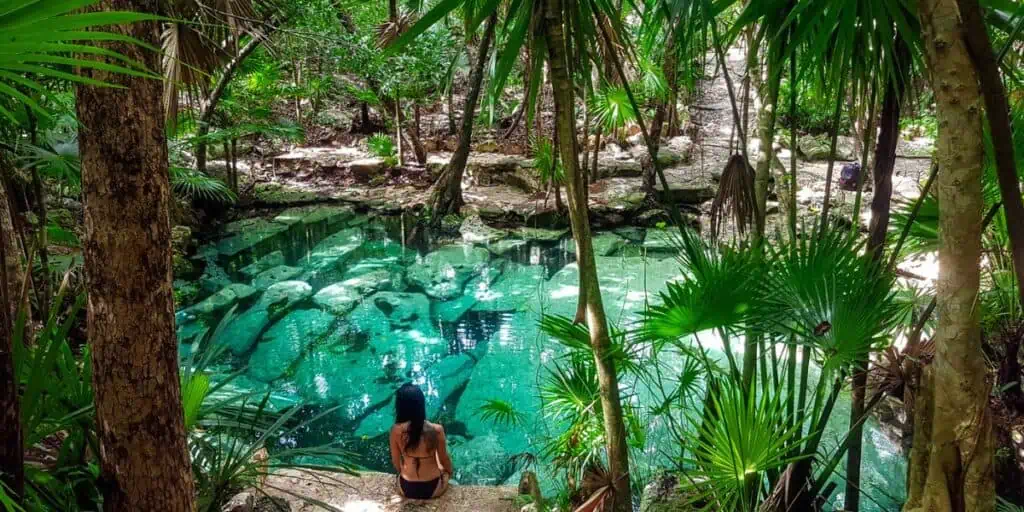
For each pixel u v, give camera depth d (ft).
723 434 7.06
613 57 8.28
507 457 16.19
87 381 6.77
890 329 7.61
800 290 7.09
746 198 8.63
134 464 5.45
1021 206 4.62
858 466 9.10
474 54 32.17
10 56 2.32
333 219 37.86
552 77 7.60
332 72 46.55
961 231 4.83
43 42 2.31
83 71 4.76
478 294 27.76
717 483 7.31
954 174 4.75
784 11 8.27
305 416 18.45
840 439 14.66
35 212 18.22
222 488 7.78
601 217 34.86
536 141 36.83
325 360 21.93
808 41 8.58
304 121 49.37
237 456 8.23
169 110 16.76
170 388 5.52
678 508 9.25
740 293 7.01
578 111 39.34
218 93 31.73
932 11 4.65
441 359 21.97
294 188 41.01
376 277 29.91
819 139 38.29
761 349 8.98
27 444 5.86
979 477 5.19
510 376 20.63
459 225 35.68
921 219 9.32
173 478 5.65
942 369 5.15
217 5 12.80
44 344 5.86
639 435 10.78
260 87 38.22
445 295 27.68
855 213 8.08
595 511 8.49
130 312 5.19
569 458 10.89
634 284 27.20
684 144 40.73
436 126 48.62
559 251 32.78
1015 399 11.87
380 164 42.14
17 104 9.56
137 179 5.04
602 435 10.36
